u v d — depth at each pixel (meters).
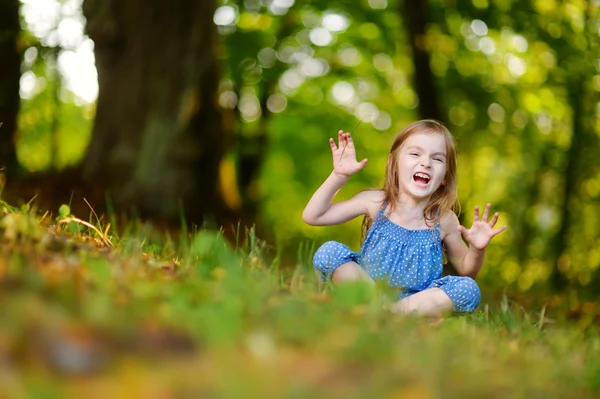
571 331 3.80
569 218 19.98
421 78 15.84
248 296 2.57
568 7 17.11
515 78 19.28
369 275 4.64
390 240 4.68
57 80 16.47
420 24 15.77
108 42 12.05
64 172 12.02
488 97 19.16
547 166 20.66
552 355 3.02
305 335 2.18
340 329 2.31
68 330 1.75
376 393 1.74
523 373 2.38
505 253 21.83
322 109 23.95
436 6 16.97
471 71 19.06
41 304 1.87
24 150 22.39
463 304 4.21
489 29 16.94
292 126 24.62
